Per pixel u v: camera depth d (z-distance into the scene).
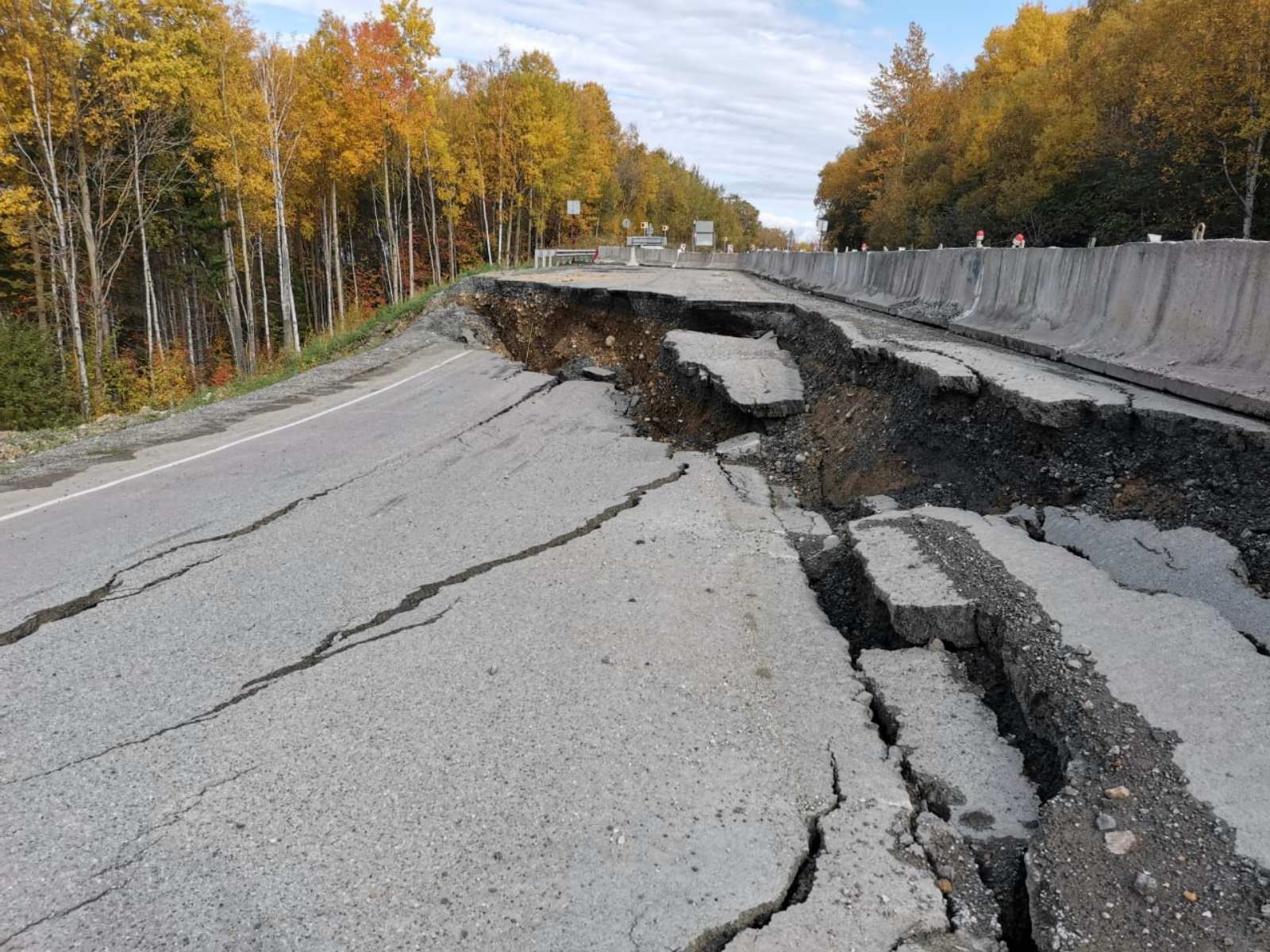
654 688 3.98
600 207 59.56
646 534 6.15
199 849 2.88
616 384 13.43
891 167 47.28
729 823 3.04
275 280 46.25
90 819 3.04
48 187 21.19
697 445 9.62
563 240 57.09
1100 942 2.41
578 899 2.66
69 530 6.12
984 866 2.89
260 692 3.92
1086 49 30.42
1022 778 3.33
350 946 2.47
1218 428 5.14
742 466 8.35
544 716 3.71
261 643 4.40
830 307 13.54
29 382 16.11
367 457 8.29
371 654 4.29
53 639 4.46
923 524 5.48
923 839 2.99
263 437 9.12
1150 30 24.77
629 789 3.21
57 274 24.11
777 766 3.40
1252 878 2.52
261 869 2.79
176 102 22.25
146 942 2.48
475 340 16.56
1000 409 6.54
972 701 3.87
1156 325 6.65
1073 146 27.83
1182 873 2.59
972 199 34.22
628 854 2.86
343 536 6.05
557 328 16.75
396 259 33.78
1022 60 45.31
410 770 3.31
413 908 2.61
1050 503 5.66
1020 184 29.33
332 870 2.78
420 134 30.89
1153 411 5.53
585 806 3.11
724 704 3.86
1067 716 3.41
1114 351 7.02
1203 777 2.95
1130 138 25.42
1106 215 26.27
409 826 2.99
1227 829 2.71
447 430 9.60
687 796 3.19
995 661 4.12
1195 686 3.46
